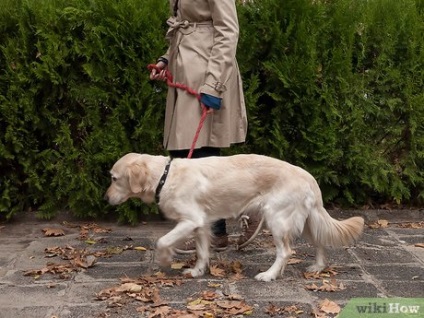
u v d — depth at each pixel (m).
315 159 5.96
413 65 6.08
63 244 5.25
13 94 5.68
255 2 5.93
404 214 6.20
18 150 5.74
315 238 4.35
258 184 4.24
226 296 3.98
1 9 5.73
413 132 6.11
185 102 4.62
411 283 4.29
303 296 4.00
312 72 5.76
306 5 5.84
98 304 3.89
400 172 6.35
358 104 6.03
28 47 5.68
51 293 4.09
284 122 6.00
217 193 4.22
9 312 3.77
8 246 5.24
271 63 5.81
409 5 6.16
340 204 6.32
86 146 5.77
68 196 6.04
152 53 5.66
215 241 4.94
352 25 5.91
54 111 5.84
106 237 5.46
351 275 4.46
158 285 4.20
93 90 5.68
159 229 5.74
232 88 4.77
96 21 5.67
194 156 4.82
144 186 4.22
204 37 4.64
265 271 4.50
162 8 5.80
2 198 5.84
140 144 5.84
